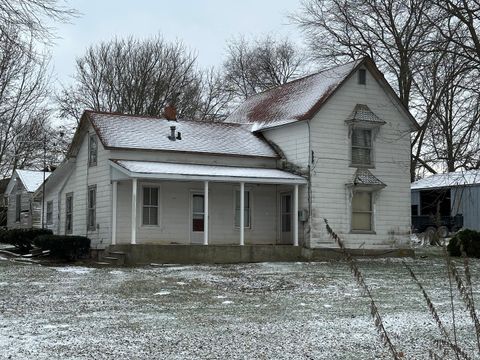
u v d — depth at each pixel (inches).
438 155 1079.6
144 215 976.9
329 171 1013.8
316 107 997.2
